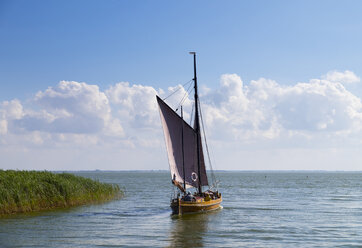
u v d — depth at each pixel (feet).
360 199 214.69
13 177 135.23
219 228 111.75
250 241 94.43
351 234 103.71
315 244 91.66
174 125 140.97
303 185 400.26
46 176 150.20
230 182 493.36
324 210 157.48
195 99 154.40
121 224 117.29
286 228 112.37
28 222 113.70
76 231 104.06
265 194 253.44
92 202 168.86
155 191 276.62
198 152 150.71
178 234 102.32
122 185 375.45
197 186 150.41
